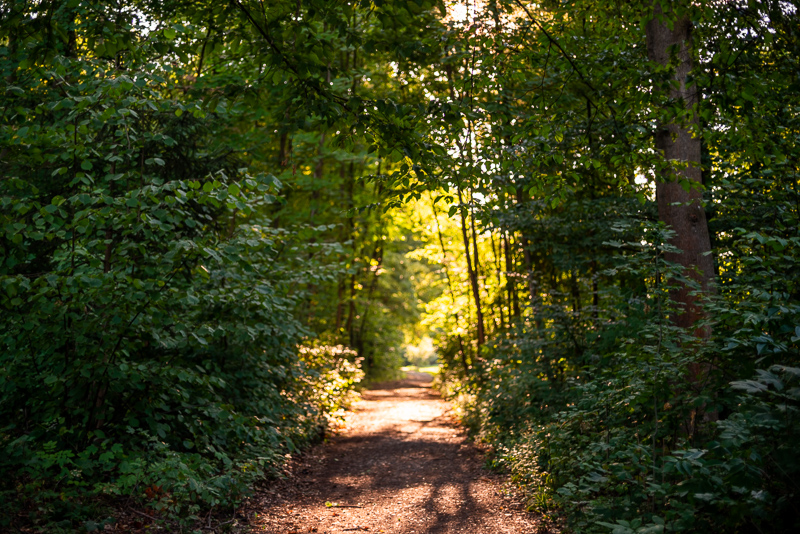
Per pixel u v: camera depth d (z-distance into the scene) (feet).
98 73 18.72
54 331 17.67
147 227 18.30
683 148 22.45
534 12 28.68
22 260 17.74
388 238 72.54
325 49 16.49
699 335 20.47
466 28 23.06
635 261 16.71
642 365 15.74
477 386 41.16
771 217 18.97
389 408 54.13
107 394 19.84
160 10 22.76
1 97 19.94
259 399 26.45
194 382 20.66
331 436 36.86
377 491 24.07
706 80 18.45
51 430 18.49
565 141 28.63
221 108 18.88
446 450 32.63
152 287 18.07
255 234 22.81
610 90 22.76
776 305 12.75
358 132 17.56
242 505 20.38
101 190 17.46
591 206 32.81
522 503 20.49
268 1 16.58
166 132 23.72
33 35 15.24
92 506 16.39
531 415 29.12
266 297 22.97
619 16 23.65
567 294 34.50
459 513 20.15
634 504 15.52
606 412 18.38
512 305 52.03
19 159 21.16
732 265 21.29
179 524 17.16
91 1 17.66
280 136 44.78
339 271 28.48
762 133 18.83
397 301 96.89
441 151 19.21
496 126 21.30
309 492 23.89
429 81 33.83
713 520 12.72
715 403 13.75
